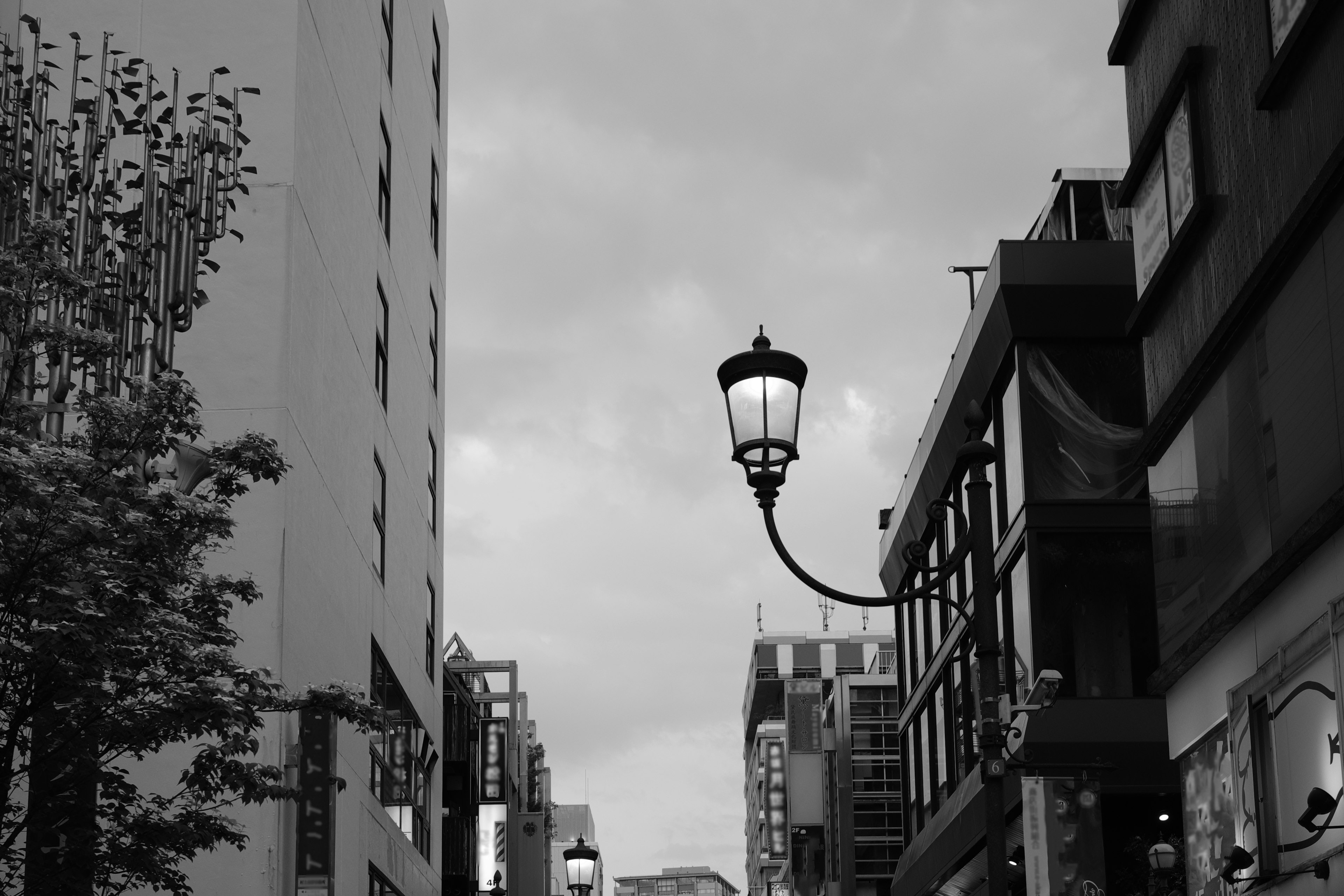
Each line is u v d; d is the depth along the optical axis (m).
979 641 13.88
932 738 49.28
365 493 35.47
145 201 19.06
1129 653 35.69
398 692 39.62
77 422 20.67
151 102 19.66
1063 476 36.88
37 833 17.05
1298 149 20.92
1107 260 37.75
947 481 46.41
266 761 25.95
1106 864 34.59
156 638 15.62
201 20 29.70
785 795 96.19
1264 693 22.22
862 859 97.31
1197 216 24.56
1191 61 24.83
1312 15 19.88
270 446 18.28
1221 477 24.34
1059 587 36.16
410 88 44.94
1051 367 37.59
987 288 39.06
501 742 54.53
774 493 13.66
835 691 77.38
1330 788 19.81
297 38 29.84
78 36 20.17
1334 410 19.89
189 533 16.98
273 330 28.16
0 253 15.98
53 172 18.61
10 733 15.51
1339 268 19.58
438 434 48.75
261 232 28.67
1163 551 27.48
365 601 35.09
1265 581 22.03
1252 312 22.80
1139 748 34.62
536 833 62.88
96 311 17.88
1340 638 19.25
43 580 15.31
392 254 40.88
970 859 43.28
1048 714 34.94
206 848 17.11
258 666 20.89
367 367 36.31
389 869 37.09
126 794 16.95
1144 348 28.47
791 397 13.68
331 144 32.88
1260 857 22.23
